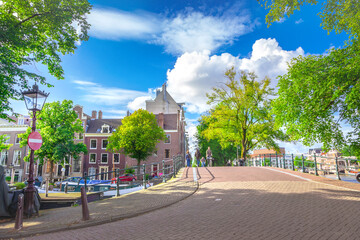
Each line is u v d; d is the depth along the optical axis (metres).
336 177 13.65
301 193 9.08
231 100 31.78
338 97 13.32
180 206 7.89
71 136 33.56
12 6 11.91
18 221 6.00
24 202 7.73
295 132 15.91
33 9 12.23
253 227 5.35
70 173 45.53
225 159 55.22
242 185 11.30
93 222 6.25
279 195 8.83
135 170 39.56
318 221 5.61
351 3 10.15
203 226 5.59
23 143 33.41
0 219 7.56
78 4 12.38
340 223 5.38
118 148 40.81
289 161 20.48
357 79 11.98
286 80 16.36
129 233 5.36
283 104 16.14
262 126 31.05
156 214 7.03
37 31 12.76
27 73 11.23
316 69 13.81
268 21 9.66
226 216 6.39
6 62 10.26
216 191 10.13
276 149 32.25
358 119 14.23
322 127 15.11
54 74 13.77
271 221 5.76
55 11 11.72
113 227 5.93
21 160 46.09
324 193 8.95
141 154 40.44
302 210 6.67
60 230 5.88
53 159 32.34
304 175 14.65
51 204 11.62
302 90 14.62
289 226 5.32
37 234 5.67
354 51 12.37
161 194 10.01
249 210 6.91
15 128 47.50
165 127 49.22
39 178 39.81
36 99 8.29
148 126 39.59
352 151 15.38
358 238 4.44
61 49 13.59
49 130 32.03
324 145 15.84
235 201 8.16
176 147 47.62
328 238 4.50
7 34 10.35
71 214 7.56
